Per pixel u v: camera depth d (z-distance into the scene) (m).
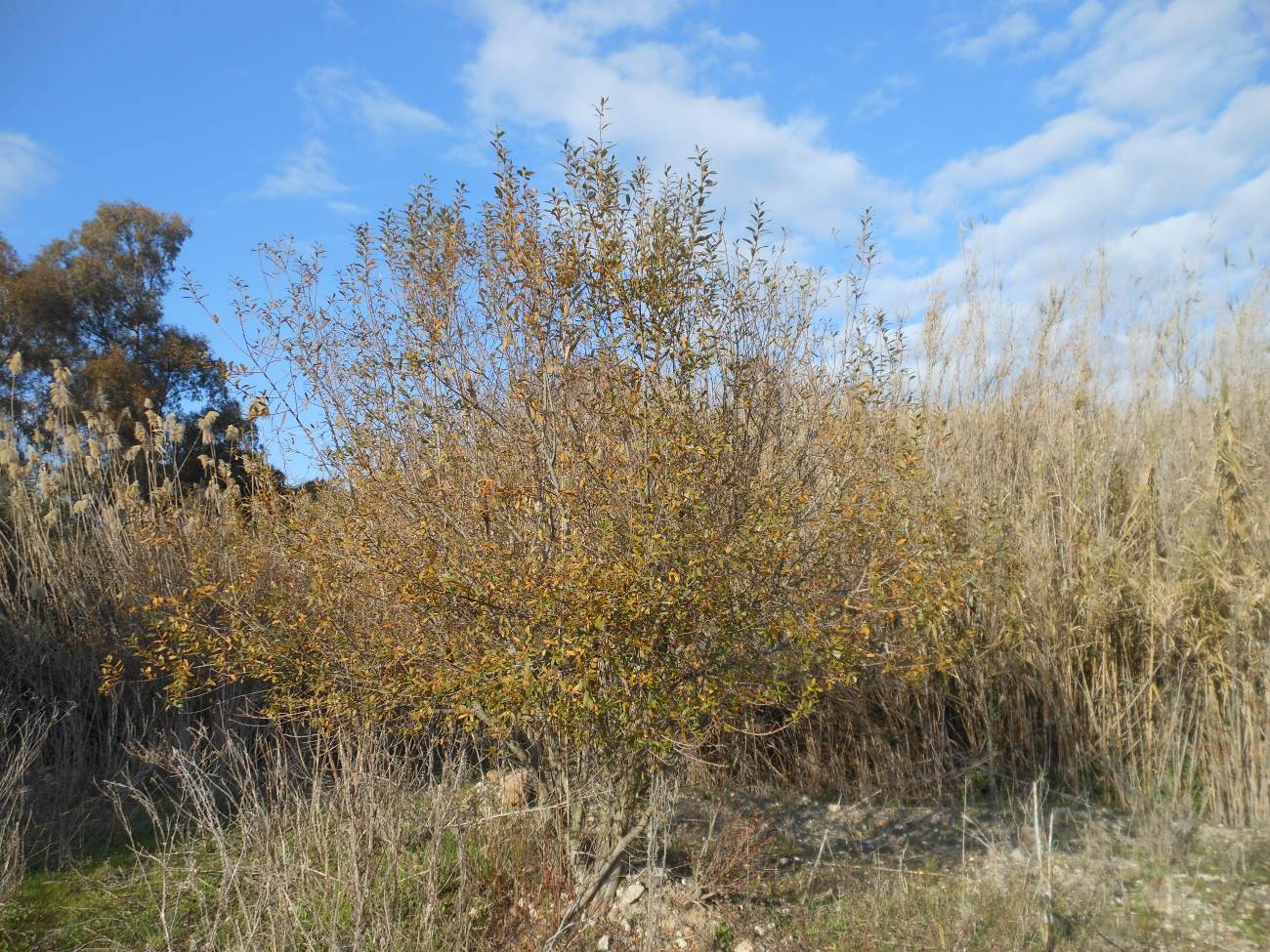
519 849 4.51
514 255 4.11
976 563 4.57
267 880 3.77
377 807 4.12
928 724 6.04
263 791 5.47
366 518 4.29
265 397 4.52
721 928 4.00
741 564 3.62
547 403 4.08
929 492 4.68
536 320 4.07
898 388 5.34
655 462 3.61
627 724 3.70
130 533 7.00
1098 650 6.08
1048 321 7.47
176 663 5.27
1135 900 4.27
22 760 5.59
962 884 4.47
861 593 4.03
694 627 3.61
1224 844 4.87
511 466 4.14
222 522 5.75
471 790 4.79
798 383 4.72
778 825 5.43
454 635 3.98
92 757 6.44
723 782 5.73
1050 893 3.88
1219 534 5.89
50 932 4.33
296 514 4.70
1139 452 6.98
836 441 4.32
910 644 4.90
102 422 8.12
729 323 4.33
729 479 3.77
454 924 3.94
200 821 4.40
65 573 7.18
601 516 3.67
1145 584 6.05
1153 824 4.96
